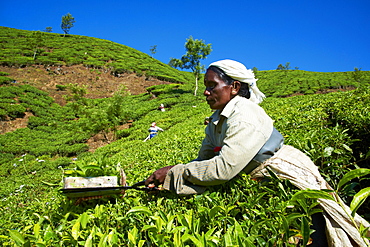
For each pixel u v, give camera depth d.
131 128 17.59
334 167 2.59
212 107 2.15
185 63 29.91
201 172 1.85
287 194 1.76
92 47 49.91
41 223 1.90
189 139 5.77
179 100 26.08
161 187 2.09
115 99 18.47
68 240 1.52
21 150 15.45
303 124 4.14
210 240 1.33
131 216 1.79
